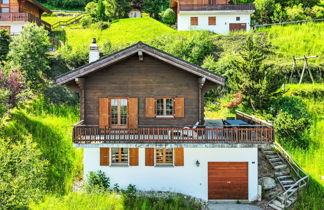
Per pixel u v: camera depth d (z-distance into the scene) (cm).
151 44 3212
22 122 1880
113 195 1344
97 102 1468
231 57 2766
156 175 1424
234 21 3684
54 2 6012
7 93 1859
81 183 1465
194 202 1358
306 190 1431
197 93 1460
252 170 1412
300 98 2203
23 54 2284
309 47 3006
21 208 1074
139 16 5050
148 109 1463
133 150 1427
